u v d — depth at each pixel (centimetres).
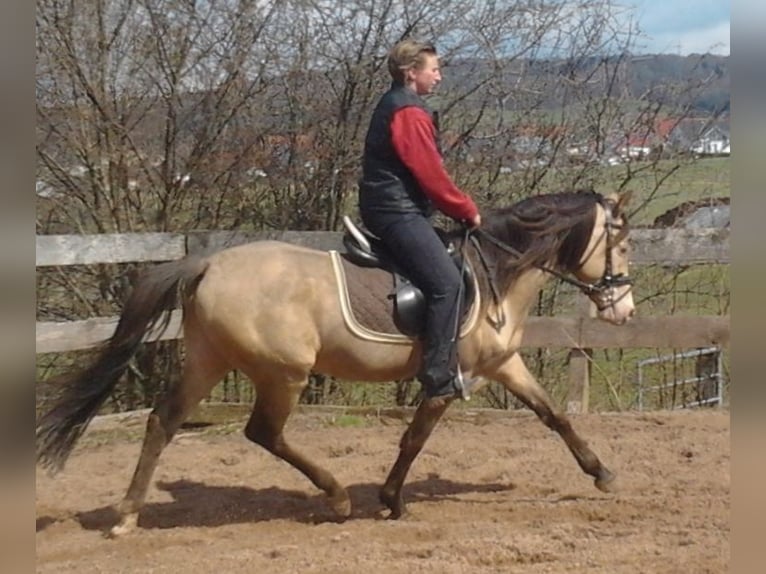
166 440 495
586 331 757
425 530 493
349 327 486
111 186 887
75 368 497
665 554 441
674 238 763
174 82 881
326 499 529
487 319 512
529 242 520
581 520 516
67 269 875
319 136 899
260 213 915
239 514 540
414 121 471
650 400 874
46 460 474
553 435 714
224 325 477
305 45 888
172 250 741
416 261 480
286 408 495
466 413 768
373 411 782
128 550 471
